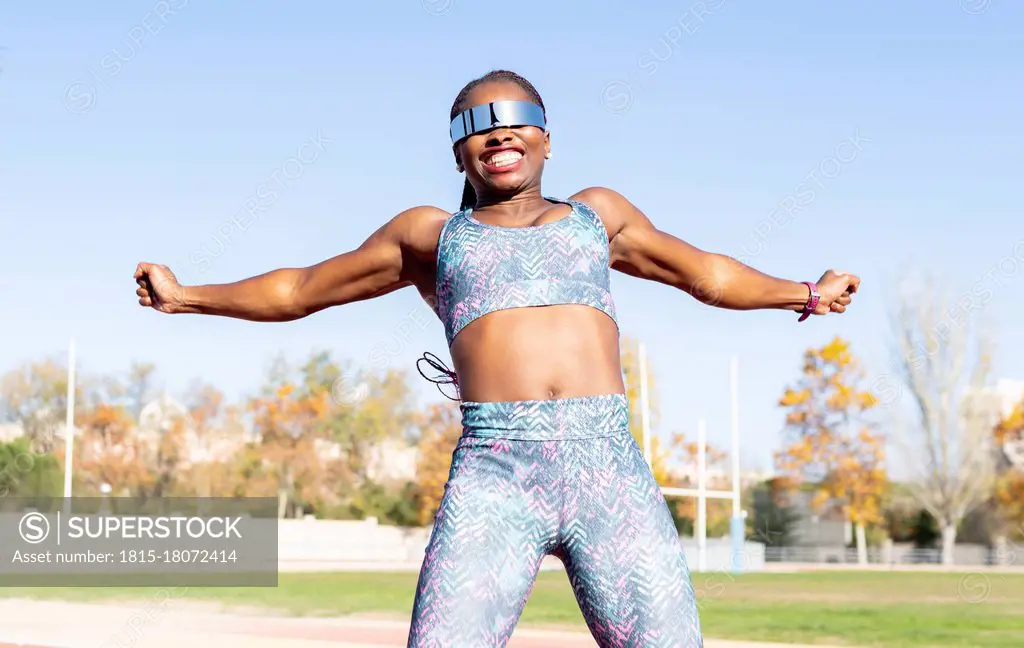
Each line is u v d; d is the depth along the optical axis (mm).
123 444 54219
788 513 60312
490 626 3172
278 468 58719
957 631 15477
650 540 3244
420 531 56812
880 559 58500
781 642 13898
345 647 13141
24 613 17969
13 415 52344
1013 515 53688
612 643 3260
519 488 3230
